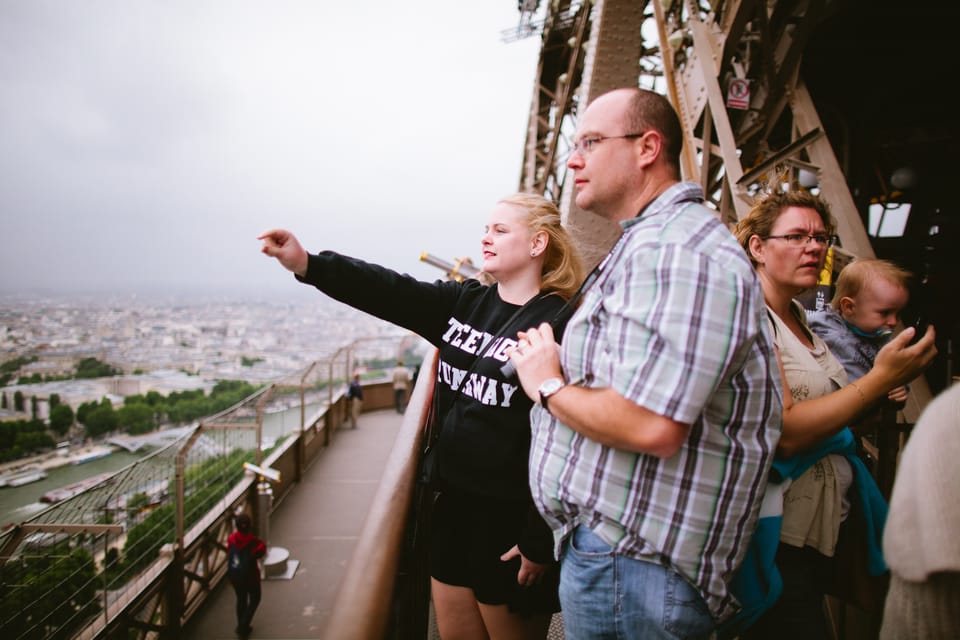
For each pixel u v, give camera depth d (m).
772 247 1.51
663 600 1.00
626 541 1.01
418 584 1.39
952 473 0.70
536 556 1.29
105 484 5.43
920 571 0.70
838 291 1.86
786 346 1.43
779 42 4.44
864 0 4.72
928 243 5.07
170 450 6.57
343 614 0.67
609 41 3.91
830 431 1.23
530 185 12.71
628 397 0.90
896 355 1.20
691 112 4.52
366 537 0.86
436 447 1.57
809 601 1.46
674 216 1.00
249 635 6.54
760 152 4.49
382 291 1.67
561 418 1.02
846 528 1.50
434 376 1.96
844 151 6.32
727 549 1.00
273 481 9.05
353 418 14.72
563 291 1.58
